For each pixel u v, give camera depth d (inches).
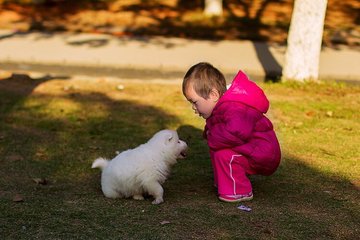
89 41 586.6
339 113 329.7
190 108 338.6
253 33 660.7
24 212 188.5
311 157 253.4
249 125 196.2
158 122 308.2
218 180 203.3
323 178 228.2
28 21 693.9
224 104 199.5
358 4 865.5
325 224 183.5
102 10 784.3
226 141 195.2
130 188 198.4
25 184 217.3
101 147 266.2
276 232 176.2
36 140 274.1
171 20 722.8
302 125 303.9
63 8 786.8
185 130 294.7
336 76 459.8
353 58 537.3
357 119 319.3
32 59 489.7
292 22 402.3
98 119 311.9
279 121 309.3
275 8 823.7
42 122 303.7
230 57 525.7
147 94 375.6
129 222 181.9
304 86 392.2
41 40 582.2
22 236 170.7
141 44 579.8
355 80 457.4
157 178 197.0
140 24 696.4
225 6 823.1
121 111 329.1
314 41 399.9
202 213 189.9
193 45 584.1
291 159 250.2
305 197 207.3
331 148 267.1
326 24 719.7
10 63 482.6
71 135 283.4
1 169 233.3
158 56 521.0
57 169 236.1
